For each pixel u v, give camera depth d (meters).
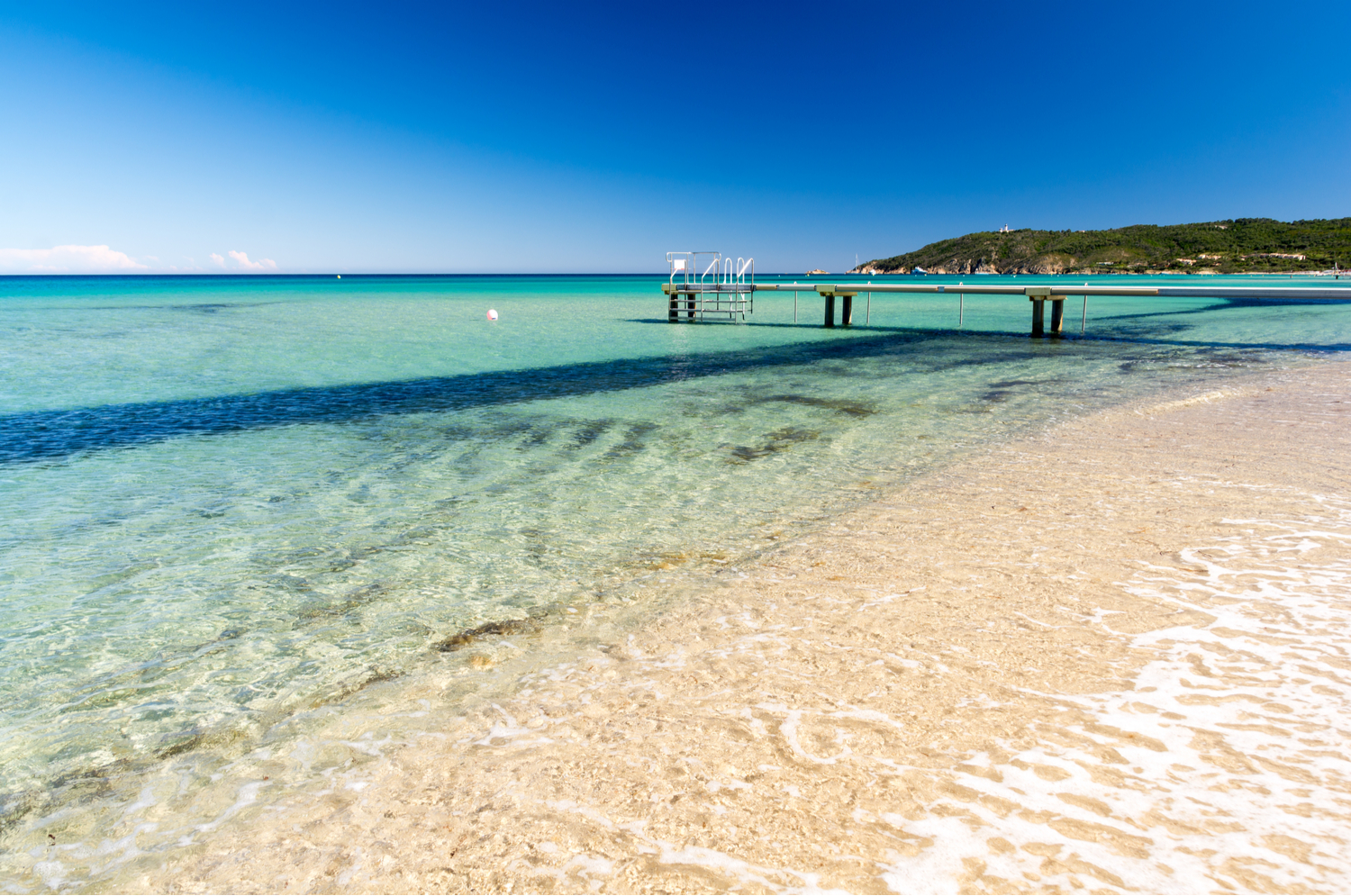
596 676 3.51
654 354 19.59
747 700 3.21
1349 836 2.20
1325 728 2.77
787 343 22.41
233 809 2.64
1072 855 2.16
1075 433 8.95
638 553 5.33
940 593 4.28
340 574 5.02
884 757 2.72
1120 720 2.88
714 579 4.75
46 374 15.26
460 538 5.72
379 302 51.31
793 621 4.02
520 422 10.44
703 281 30.86
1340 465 6.96
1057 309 22.77
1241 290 18.17
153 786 2.81
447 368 16.56
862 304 48.59
